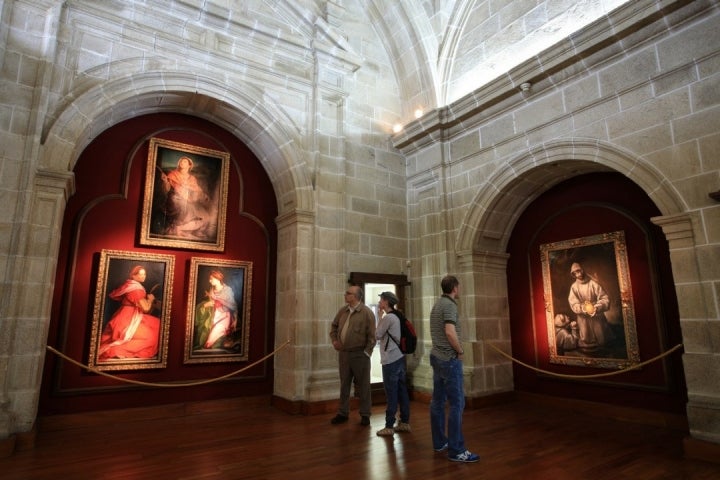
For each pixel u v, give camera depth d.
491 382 7.67
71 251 6.43
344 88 8.62
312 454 4.82
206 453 4.89
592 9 6.56
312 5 8.55
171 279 7.10
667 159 5.41
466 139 8.16
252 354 7.76
